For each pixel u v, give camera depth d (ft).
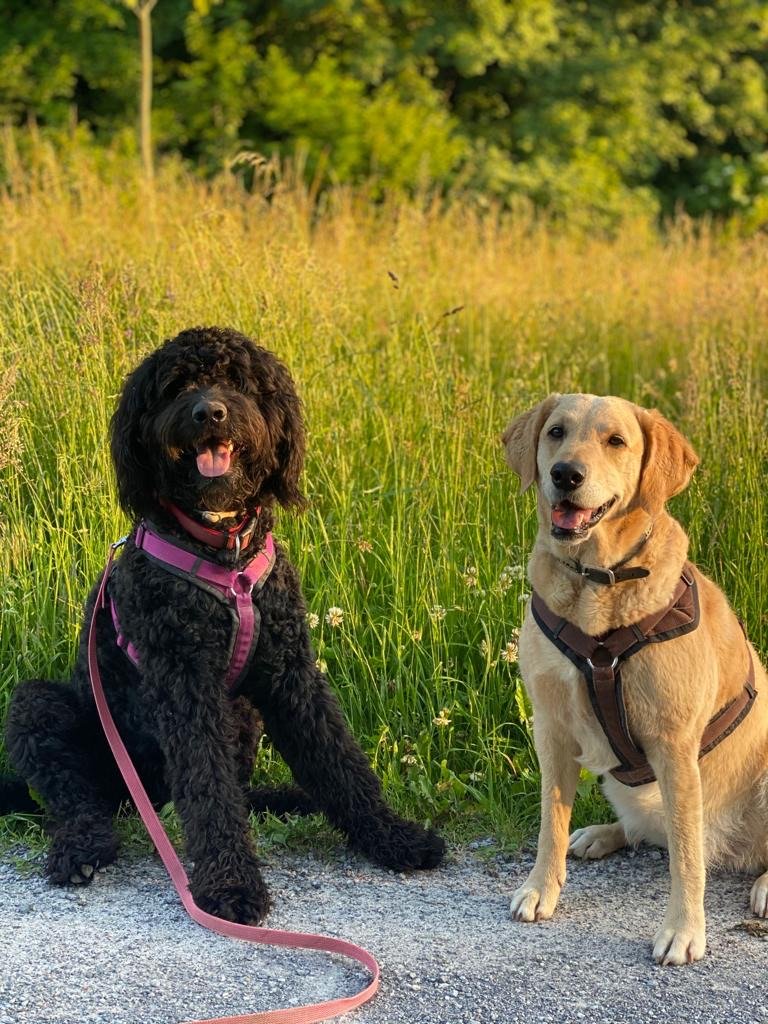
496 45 31.83
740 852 8.66
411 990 7.48
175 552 8.53
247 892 8.14
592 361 13.41
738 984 7.59
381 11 32.96
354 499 11.03
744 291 15.17
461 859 8.79
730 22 36.29
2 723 9.55
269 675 8.80
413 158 27.94
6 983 7.47
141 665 8.60
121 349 11.67
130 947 7.79
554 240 21.95
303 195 18.40
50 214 15.78
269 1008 7.34
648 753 8.14
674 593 8.13
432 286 14.96
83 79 30.53
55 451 11.09
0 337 11.97
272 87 29.30
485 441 11.41
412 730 9.71
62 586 10.20
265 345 11.92
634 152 34.40
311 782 8.88
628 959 7.78
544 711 8.30
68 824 8.61
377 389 12.07
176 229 14.52
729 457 11.15
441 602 10.30
